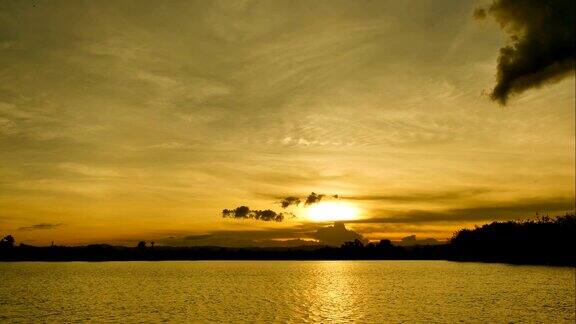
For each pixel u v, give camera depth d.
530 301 80.88
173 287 125.38
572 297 85.62
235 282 147.38
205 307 79.19
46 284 136.62
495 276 148.50
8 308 78.38
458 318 63.84
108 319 66.19
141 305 82.50
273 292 108.19
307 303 84.00
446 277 153.38
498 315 65.94
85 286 128.75
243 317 67.38
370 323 60.94
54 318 67.38
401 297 92.25
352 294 100.50
